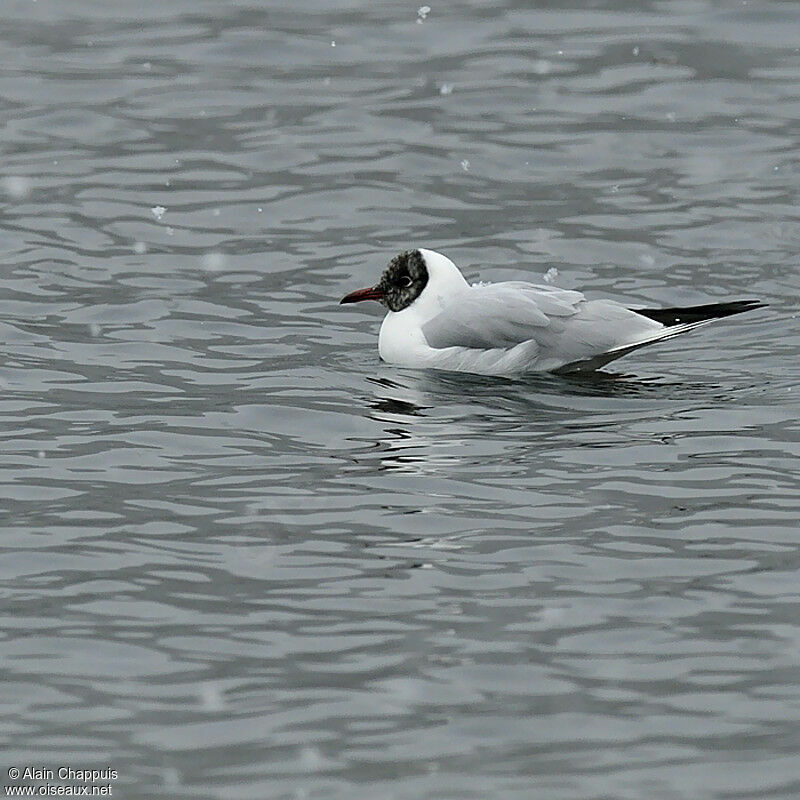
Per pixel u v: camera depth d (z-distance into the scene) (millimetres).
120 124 25047
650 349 18234
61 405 16516
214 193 22906
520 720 11047
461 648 11914
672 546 13359
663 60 27047
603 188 23031
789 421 15875
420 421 16094
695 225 21875
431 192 23000
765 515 13859
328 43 28047
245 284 20281
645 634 12070
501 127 24891
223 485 14625
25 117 25219
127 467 15023
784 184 23000
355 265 20875
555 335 17266
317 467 15008
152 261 20859
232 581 12883
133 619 12336
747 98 25688
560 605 12477
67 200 22594
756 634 12055
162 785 10414
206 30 28719
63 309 19297
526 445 15422
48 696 11359
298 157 24000
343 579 12898
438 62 27203
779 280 20281
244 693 11391
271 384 17156
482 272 20641
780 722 10992
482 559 13188
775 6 28969
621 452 15188
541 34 28234
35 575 12977
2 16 29438
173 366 17688
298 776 10477
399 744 10797
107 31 28781
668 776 10430
